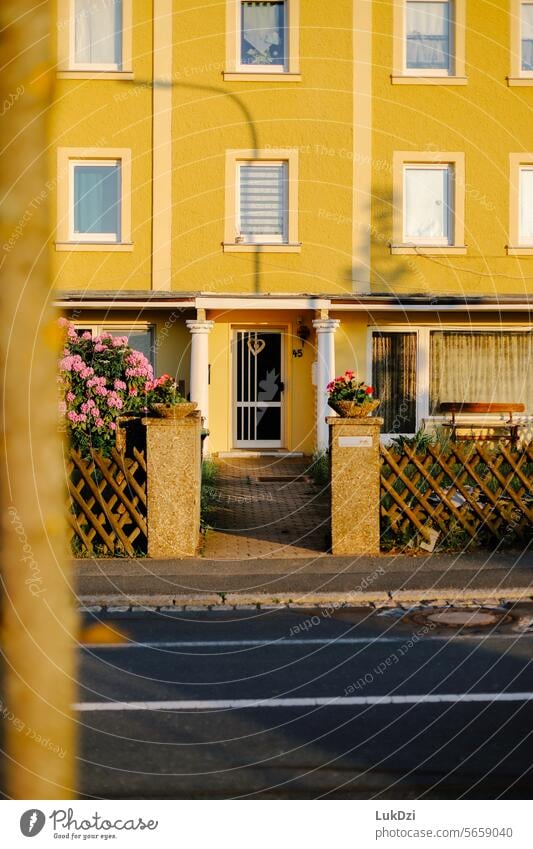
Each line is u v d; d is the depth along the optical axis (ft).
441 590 28.81
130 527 34.81
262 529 39.37
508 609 27.14
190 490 33.65
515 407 58.34
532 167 58.29
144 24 56.44
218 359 58.90
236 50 56.80
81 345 41.63
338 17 57.00
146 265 57.00
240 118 56.95
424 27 57.77
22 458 4.09
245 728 17.01
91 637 24.25
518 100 57.82
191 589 29.14
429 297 56.54
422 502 34.63
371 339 58.49
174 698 18.90
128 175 56.70
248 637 24.23
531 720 17.28
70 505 33.58
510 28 57.57
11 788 4.16
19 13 4.01
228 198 56.95
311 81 57.11
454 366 58.90
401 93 57.41
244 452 58.65
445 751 15.70
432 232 58.39
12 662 4.11
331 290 57.57
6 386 4.09
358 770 14.88
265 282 57.26
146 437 33.73
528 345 59.11
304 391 59.21
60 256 56.75
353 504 33.94
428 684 19.72
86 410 38.01
